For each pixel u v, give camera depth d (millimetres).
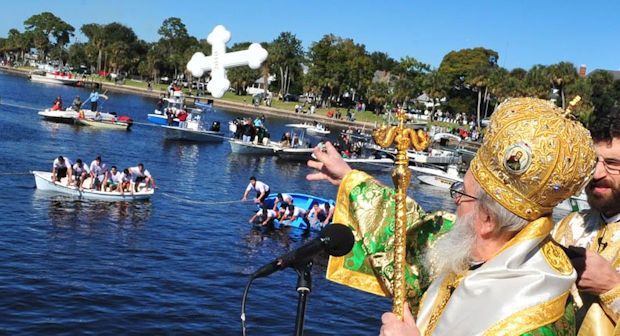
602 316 2990
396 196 2670
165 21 96188
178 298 16844
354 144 54719
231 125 65562
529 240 2396
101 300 16031
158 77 141625
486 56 114875
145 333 14453
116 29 152750
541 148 2359
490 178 2484
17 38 185125
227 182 38812
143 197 29031
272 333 15250
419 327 2654
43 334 13820
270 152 52531
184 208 28906
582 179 2426
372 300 18188
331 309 17219
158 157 45469
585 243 3570
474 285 2404
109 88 123188
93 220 24219
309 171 47750
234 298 17250
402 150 2678
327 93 124438
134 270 18797
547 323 2283
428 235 3135
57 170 27812
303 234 26156
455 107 112375
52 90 104500
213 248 22531
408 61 110375
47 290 16250
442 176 44250
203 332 14836
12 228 21656
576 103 2529
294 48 123312
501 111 2553
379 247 3238
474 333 2312
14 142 42594
